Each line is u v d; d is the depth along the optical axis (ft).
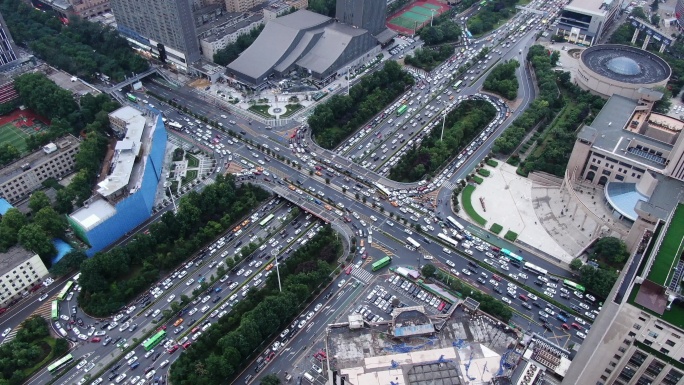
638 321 616.80
